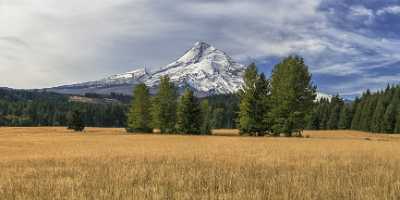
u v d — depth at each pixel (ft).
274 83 238.48
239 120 251.60
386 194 39.73
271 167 66.28
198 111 285.02
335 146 132.77
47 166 69.92
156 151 106.93
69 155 94.79
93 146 138.31
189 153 98.12
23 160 82.33
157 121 297.33
